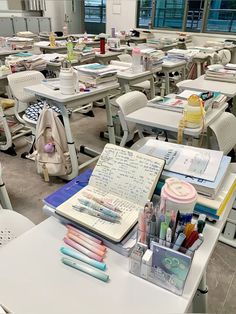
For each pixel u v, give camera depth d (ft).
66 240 2.67
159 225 2.37
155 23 23.47
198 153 3.56
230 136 6.07
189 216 2.45
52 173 7.89
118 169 3.09
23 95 9.11
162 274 2.27
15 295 2.19
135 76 9.46
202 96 5.65
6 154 9.68
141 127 6.17
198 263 2.45
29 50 14.71
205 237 2.70
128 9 23.79
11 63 9.84
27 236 2.75
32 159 9.28
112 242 2.55
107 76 8.23
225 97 6.73
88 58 12.44
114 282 2.31
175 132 5.34
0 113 9.13
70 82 7.06
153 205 2.60
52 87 7.64
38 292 2.21
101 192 3.08
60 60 10.95
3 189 5.63
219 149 5.63
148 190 2.88
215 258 5.75
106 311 2.08
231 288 5.12
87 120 12.82
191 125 5.08
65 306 2.11
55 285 2.27
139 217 2.50
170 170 3.17
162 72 12.47
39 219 6.66
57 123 7.55
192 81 9.08
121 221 2.71
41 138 7.73
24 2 22.63
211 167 3.25
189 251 2.25
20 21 22.03
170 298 2.19
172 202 2.43
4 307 2.10
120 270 2.41
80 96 7.28
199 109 5.03
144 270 2.31
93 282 2.30
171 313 2.08
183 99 6.49
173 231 2.34
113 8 24.49
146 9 23.32
